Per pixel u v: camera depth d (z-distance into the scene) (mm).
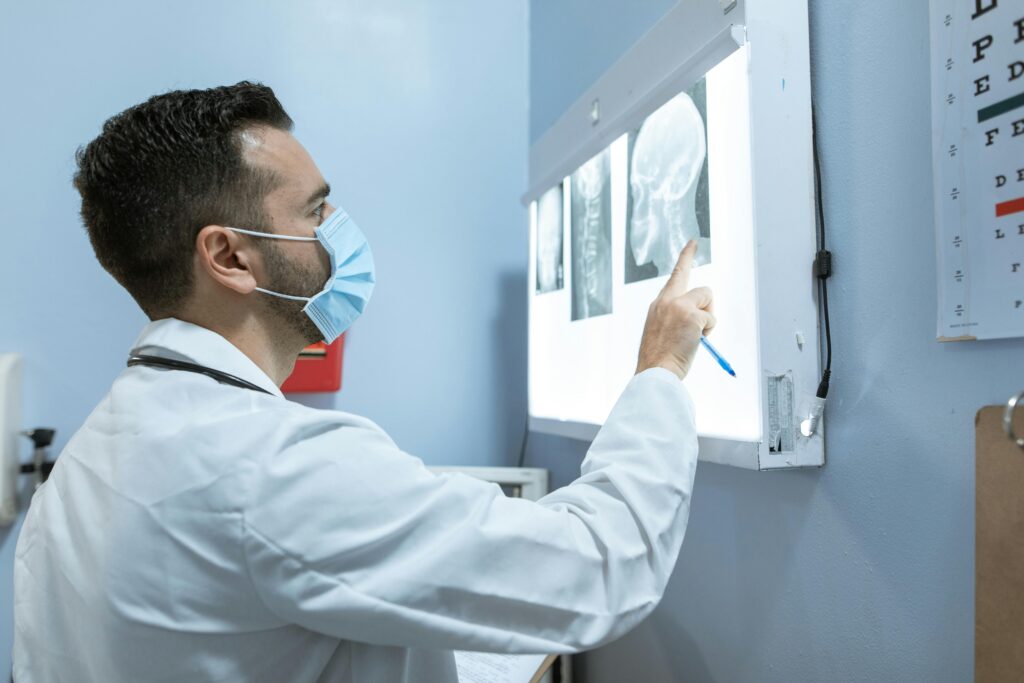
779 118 720
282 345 691
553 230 1237
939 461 617
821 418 732
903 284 655
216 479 496
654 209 895
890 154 671
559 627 551
